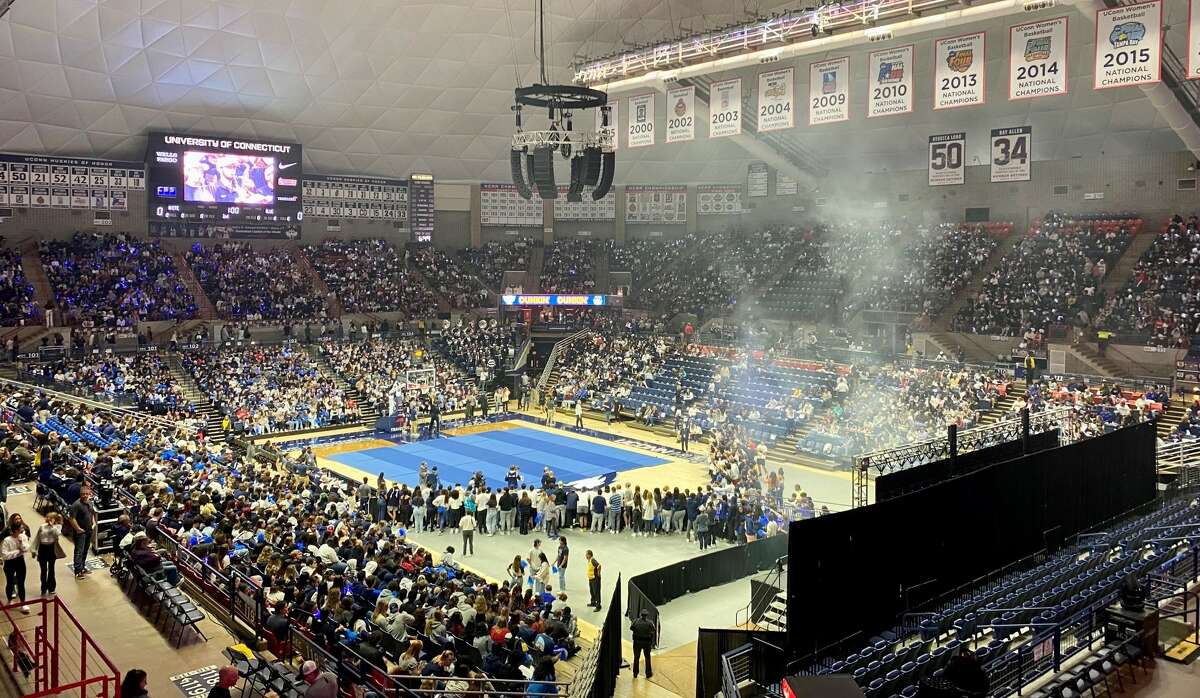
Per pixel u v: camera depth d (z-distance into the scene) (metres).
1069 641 13.77
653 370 47.00
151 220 47.12
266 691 11.69
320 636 13.59
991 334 41.59
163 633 13.73
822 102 29.41
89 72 40.31
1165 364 35.84
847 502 29.16
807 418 37.75
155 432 27.95
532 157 21.56
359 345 49.09
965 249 47.47
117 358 41.50
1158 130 42.69
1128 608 13.41
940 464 19.66
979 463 20.64
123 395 37.53
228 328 47.88
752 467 30.02
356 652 12.88
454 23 44.03
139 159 48.38
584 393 46.75
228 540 17.05
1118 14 22.81
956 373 37.50
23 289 43.56
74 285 45.53
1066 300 41.06
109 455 22.47
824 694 8.57
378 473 33.94
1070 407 30.47
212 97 44.72
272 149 49.47
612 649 15.81
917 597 16.95
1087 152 45.88
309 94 46.50
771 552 23.33
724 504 25.45
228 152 48.22
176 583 15.12
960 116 45.47
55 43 37.75
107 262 47.12
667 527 26.50
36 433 23.25
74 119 43.41
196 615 13.50
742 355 45.41
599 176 23.47
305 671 10.84
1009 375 37.28
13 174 44.94
